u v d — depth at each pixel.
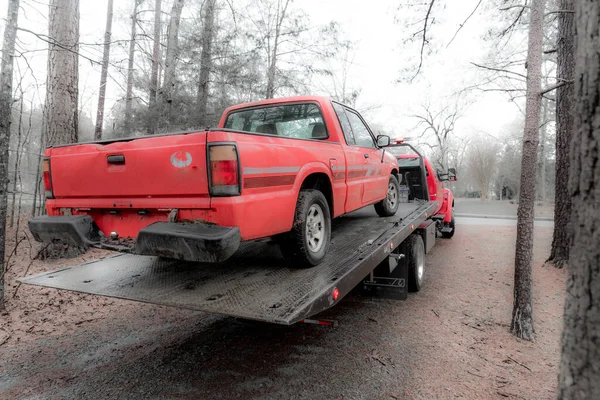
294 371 3.57
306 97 4.61
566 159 7.43
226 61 10.30
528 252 4.46
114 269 3.77
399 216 6.16
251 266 3.62
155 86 12.05
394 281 5.44
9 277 6.22
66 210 3.46
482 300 5.76
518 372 3.61
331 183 4.01
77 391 3.22
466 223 16.84
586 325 1.28
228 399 3.10
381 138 5.56
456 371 3.60
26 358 3.83
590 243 1.27
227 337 4.37
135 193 2.99
